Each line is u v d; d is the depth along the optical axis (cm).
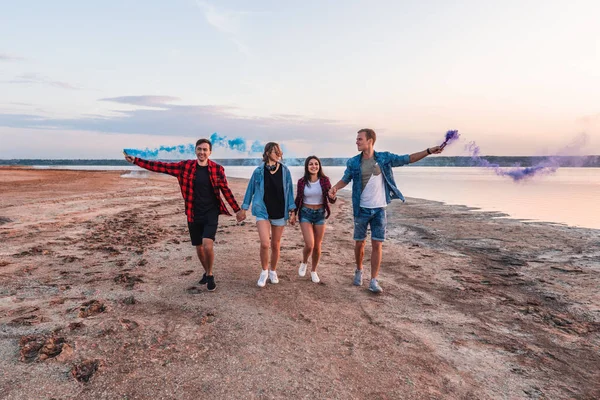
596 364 314
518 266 610
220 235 801
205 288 466
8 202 1200
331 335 353
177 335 340
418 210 1301
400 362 309
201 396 253
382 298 456
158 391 257
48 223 875
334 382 277
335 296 457
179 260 594
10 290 445
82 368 282
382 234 471
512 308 434
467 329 377
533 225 989
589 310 429
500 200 1623
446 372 297
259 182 475
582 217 1127
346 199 1758
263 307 412
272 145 466
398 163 469
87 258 595
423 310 423
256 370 288
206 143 446
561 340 356
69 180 2317
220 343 328
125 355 302
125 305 406
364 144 467
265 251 473
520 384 283
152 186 2111
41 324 353
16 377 267
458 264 620
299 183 501
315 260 505
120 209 1174
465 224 1012
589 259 650
